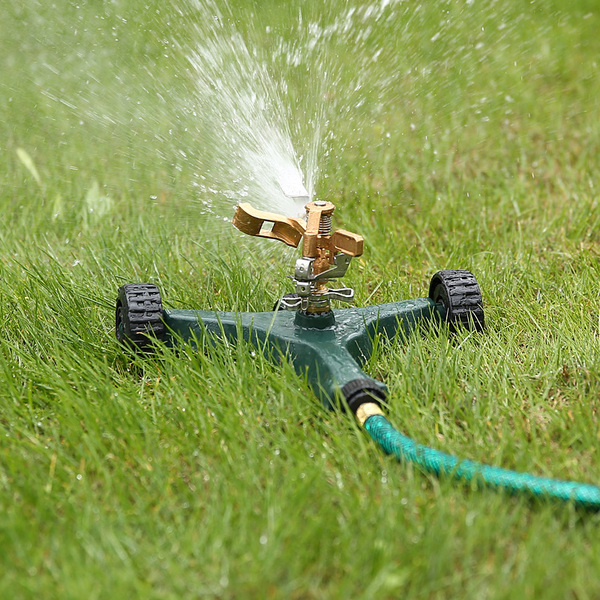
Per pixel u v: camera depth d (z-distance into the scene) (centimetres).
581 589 446
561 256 948
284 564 467
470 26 1658
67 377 691
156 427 613
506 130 1296
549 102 1377
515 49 1579
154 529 504
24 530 495
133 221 1052
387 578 447
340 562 472
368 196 1132
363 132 1294
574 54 1543
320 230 688
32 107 1352
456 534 490
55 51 1475
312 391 654
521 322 785
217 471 559
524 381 670
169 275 900
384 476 545
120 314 752
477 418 611
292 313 741
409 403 636
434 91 1436
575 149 1232
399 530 486
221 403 647
